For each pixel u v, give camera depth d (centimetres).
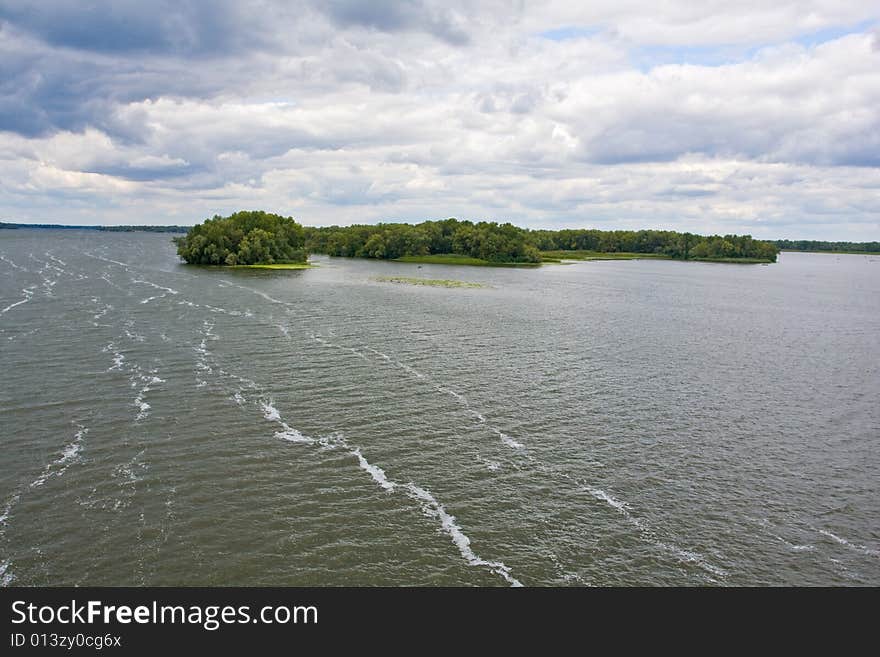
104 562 3544
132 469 4559
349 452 4984
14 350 7512
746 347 9788
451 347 8719
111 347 7831
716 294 17862
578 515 4188
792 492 4612
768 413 6319
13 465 4559
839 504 4462
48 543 3681
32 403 5738
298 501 4219
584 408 6222
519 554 3769
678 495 4503
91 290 12950
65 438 5028
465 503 4284
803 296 18338
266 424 5472
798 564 3781
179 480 4425
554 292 16325
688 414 6178
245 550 3691
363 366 7456
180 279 16138
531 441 5344
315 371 7156
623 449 5250
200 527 3881
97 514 3978
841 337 11144
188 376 6725
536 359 8188
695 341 10088
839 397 6994
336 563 3622
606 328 10869
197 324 9594
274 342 8544
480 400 6344
